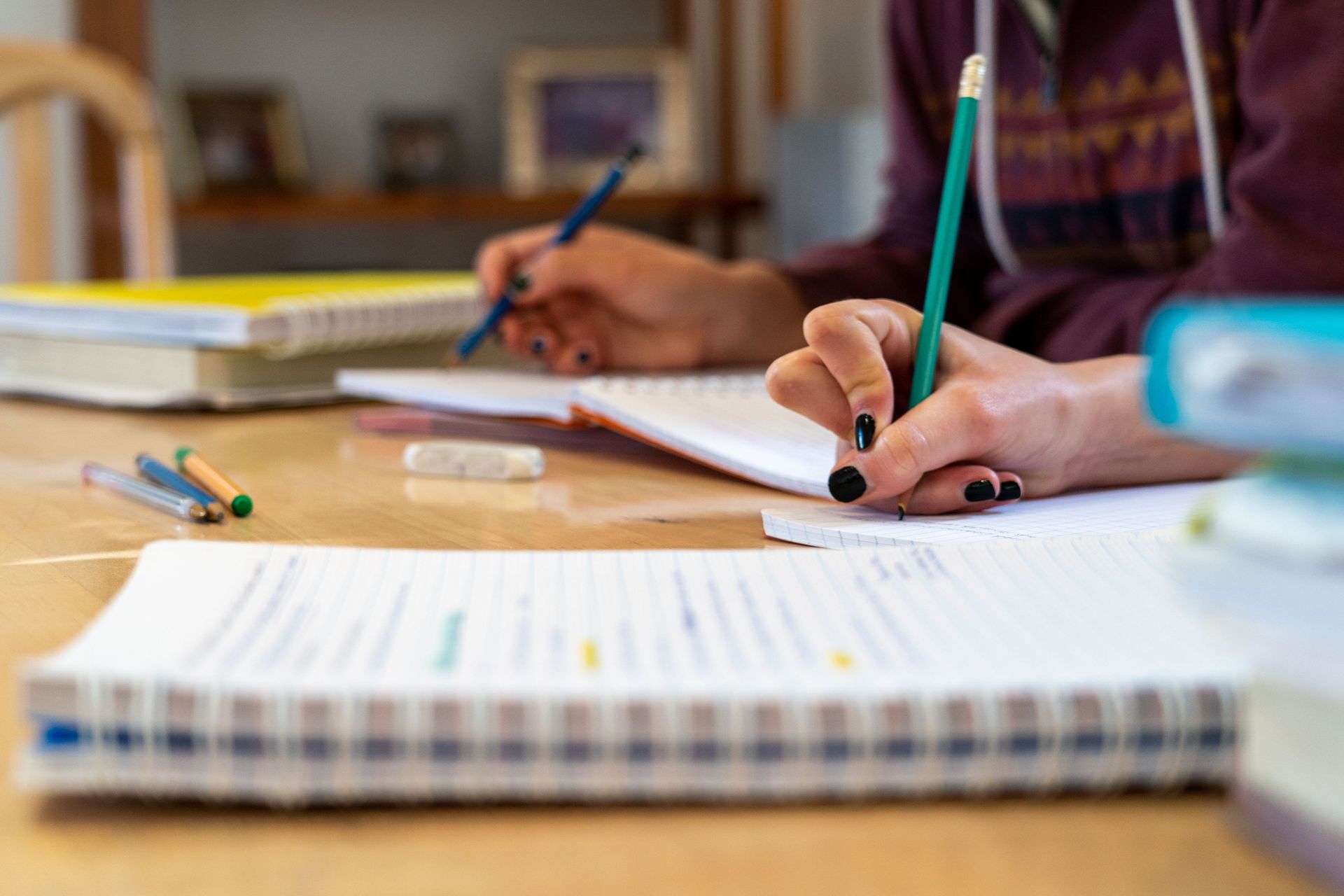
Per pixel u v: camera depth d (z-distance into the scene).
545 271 0.99
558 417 0.81
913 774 0.30
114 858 0.28
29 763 0.30
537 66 2.86
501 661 0.32
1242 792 0.28
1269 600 0.25
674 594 0.40
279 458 0.81
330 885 0.27
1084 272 1.05
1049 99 1.00
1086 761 0.30
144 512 0.66
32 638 0.44
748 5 2.92
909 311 0.59
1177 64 0.94
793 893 0.26
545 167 2.87
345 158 2.96
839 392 0.56
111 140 2.43
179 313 1.00
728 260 2.85
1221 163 0.93
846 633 0.35
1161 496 0.61
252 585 0.40
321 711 0.29
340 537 0.58
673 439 0.72
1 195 2.52
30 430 0.93
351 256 2.98
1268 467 0.26
